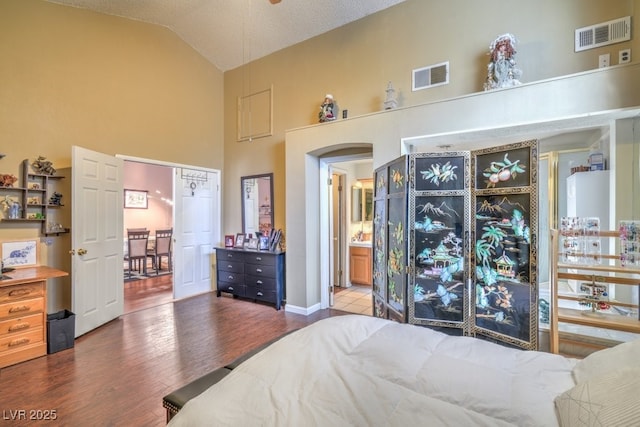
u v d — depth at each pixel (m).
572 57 2.82
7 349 2.67
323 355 1.42
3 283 2.63
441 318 2.63
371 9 3.83
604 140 2.86
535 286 2.24
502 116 2.75
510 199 2.36
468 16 3.30
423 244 2.66
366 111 3.93
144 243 6.51
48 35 3.47
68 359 2.82
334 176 5.59
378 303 3.36
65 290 3.57
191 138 4.97
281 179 4.73
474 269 2.55
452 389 1.14
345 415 1.01
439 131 3.05
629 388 0.91
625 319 2.28
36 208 3.36
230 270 4.81
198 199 5.12
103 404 2.17
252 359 1.41
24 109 3.30
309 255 4.18
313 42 4.39
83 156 3.39
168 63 4.64
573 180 3.04
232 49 4.87
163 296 4.96
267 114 4.89
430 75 3.51
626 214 2.63
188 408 1.11
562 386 1.18
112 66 4.02
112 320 3.83
